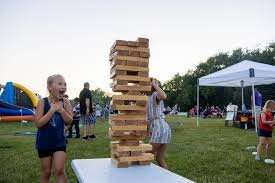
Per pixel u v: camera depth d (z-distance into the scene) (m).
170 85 86.44
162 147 4.69
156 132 4.56
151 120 4.63
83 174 2.58
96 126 18.00
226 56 65.31
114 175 2.53
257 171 5.62
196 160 6.50
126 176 2.49
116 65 2.94
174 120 25.31
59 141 3.45
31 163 6.35
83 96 10.23
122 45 2.96
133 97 2.97
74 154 7.34
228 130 14.00
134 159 2.91
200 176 5.26
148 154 3.00
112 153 3.10
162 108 4.72
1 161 6.59
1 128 17.34
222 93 60.62
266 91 42.38
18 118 19.25
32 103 22.20
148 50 3.03
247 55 58.44
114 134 2.93
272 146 8.73
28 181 5.01
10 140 10.61
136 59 3.00
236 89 53.22
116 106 2.92
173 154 7.26
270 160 6.32
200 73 70.69
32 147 8.73
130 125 2.97
